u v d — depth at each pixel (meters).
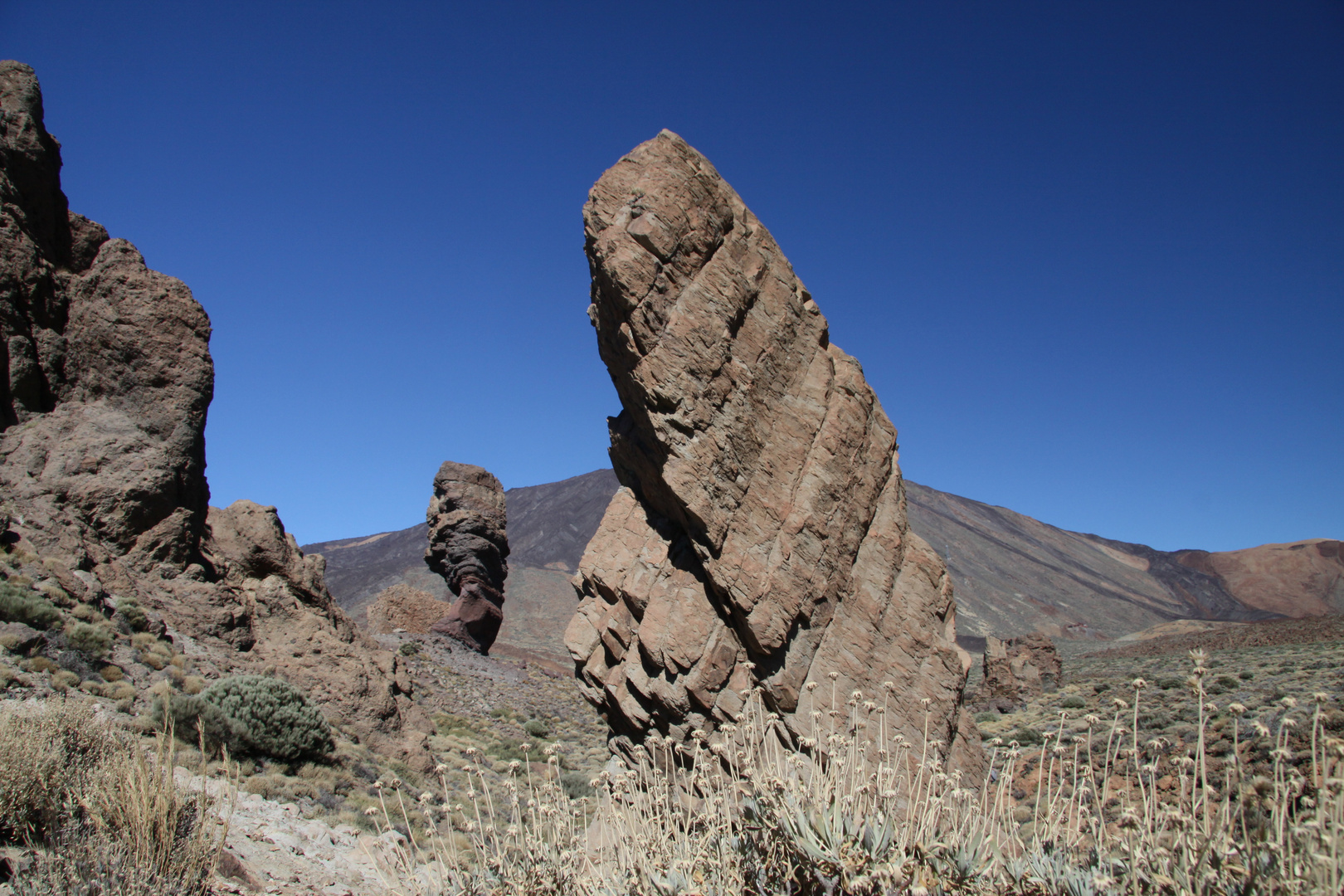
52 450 26.09
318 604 32.28
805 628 10.80
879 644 11.15
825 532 11.14
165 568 26.50
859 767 6.00
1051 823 5.14
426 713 37.00
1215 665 45.56
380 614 59.69
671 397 10.66
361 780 20.59
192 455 28.86
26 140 28.31
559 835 6.25
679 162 11.47
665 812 6.36
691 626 10.70
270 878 11.23
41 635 18.11
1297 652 44.41
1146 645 94.00
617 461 12.52
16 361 26.42
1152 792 4.30
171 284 30.17
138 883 7.37
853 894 4.38
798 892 4.85
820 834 4.97
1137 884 4.09
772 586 10.57
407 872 6.03
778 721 10.30
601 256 11.00
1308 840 3.67
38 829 8.36
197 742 17.16
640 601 11.10
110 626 21.20
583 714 50.16
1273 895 3.74
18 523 23.12
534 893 5.76
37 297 27.61
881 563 11.68
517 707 46.59
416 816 18.28
